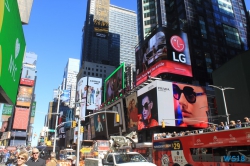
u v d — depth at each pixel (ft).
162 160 60.80
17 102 418.72
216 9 333.42
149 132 188.03
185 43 220.23
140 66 240.12
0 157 121.19
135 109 206.28
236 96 144.66
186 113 180.34
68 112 432.25
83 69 523.29
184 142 53.47
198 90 193.16
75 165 84.53
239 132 40.16
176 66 206.28
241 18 356.18
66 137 405.80
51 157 37.70
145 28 358.23
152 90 183.42
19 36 56.18
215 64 279.28
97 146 110.11
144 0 383.86
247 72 139.33
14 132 398.21
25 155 18.38
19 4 102.47
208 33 299.79
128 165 35.32
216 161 44.11
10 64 48.65
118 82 301.22
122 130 223.92
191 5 311.27
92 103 383.04
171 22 328.90
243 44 328.90
